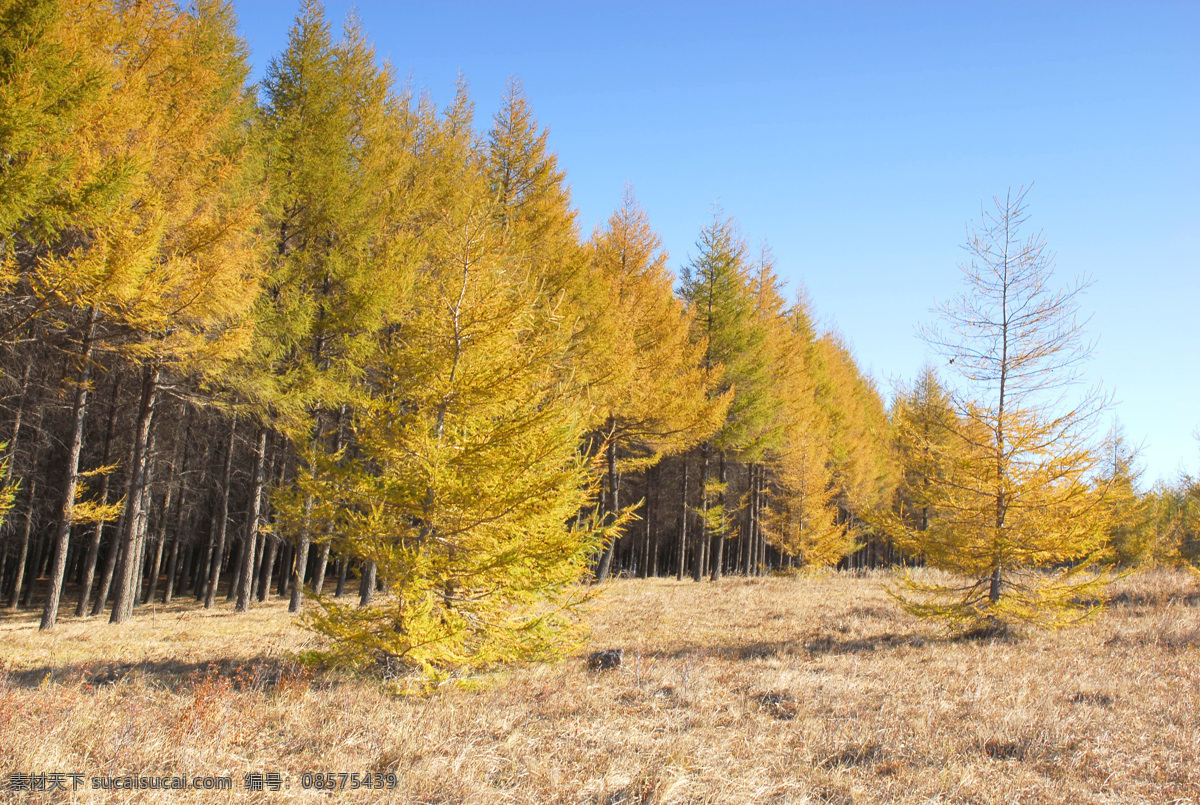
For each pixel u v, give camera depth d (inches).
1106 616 470.3
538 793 169.5
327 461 300.4
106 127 405.1
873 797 172.2
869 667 325.1
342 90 636.7
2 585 1021.2
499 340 316.2
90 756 175.5
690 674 292.7
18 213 338.0
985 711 243.4
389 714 230.4
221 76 597.9
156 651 393.4
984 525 442.0
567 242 748.0
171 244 445.1
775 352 1054.4
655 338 818.8
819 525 1025.5
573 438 320.5
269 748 195.2
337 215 569.6
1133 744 213.3
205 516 1083.9
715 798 168.7
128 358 470.0
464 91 829.8
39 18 360.8
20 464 780.0
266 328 514.3
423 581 274.5
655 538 1528.1
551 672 314.8
